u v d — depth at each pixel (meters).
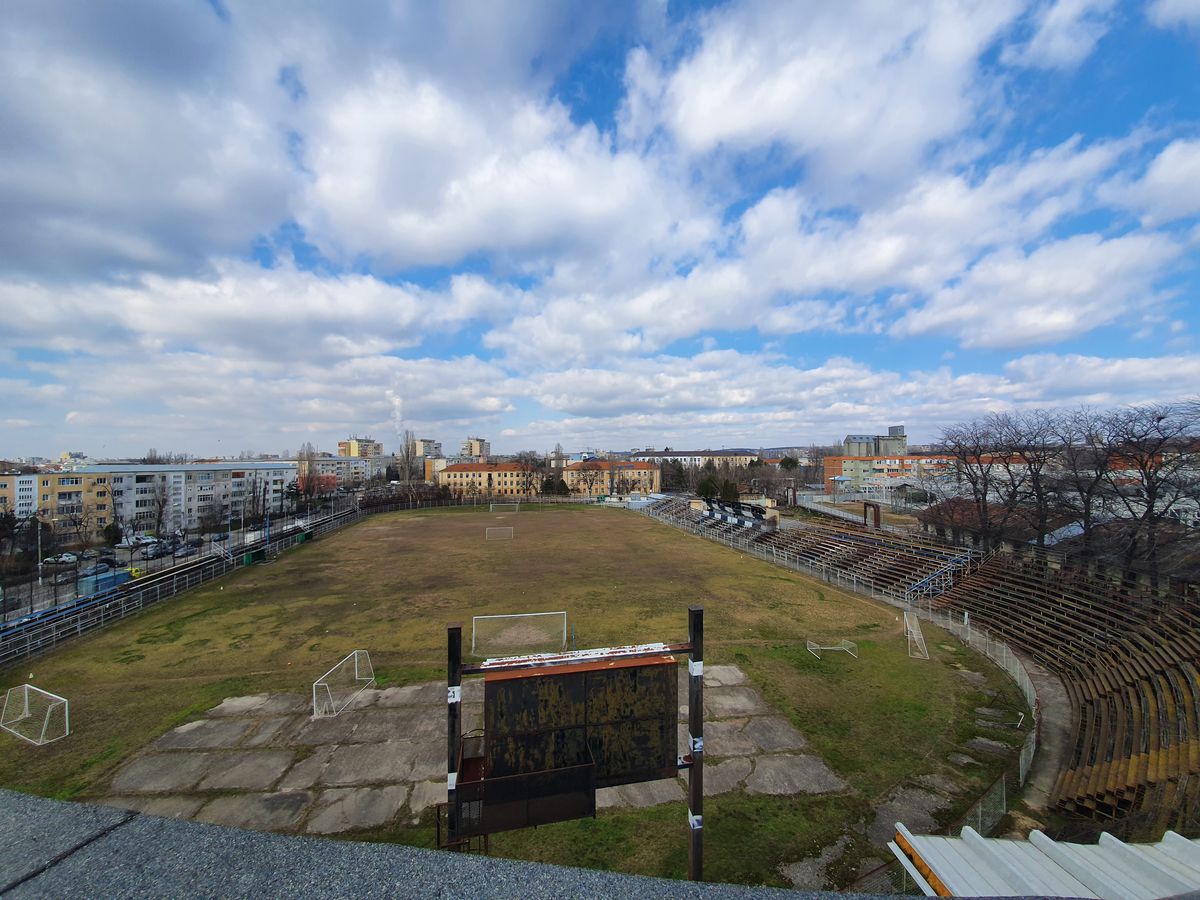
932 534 47.62
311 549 53.00
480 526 71.56
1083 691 19.64
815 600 34.03
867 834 12.60
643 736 7.91
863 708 18.95
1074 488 35.00
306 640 26.19
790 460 150.88
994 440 42.69
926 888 8.59
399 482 148.38
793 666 22.89
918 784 14.52
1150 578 27.02
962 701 19.58
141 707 19.05
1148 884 7.26
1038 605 27.94
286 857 3.15
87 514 80.75
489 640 26.00
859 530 51.22
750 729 17.39
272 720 17.97
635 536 62.47
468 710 18.59
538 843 12.21
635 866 11.49
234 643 25.80
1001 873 8.20
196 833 3.35
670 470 164.38
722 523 64.88
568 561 46.81
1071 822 12.50
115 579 39.16
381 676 21.72
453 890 2.99
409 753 15.90
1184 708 15.77
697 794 8.41
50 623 26.53
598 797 13.89
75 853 3.11
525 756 7.39
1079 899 3.35
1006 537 39.09
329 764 15.32
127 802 13.65
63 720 18.11
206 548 59.72
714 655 24.12
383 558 48.16
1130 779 12.91
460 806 7.18
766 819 13.09
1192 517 32.84
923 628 28.30
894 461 116.44
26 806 3.59
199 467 103.56
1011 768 15.25
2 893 2.72
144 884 2.87
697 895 3.06
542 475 144.62
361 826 12.75
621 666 7.78
